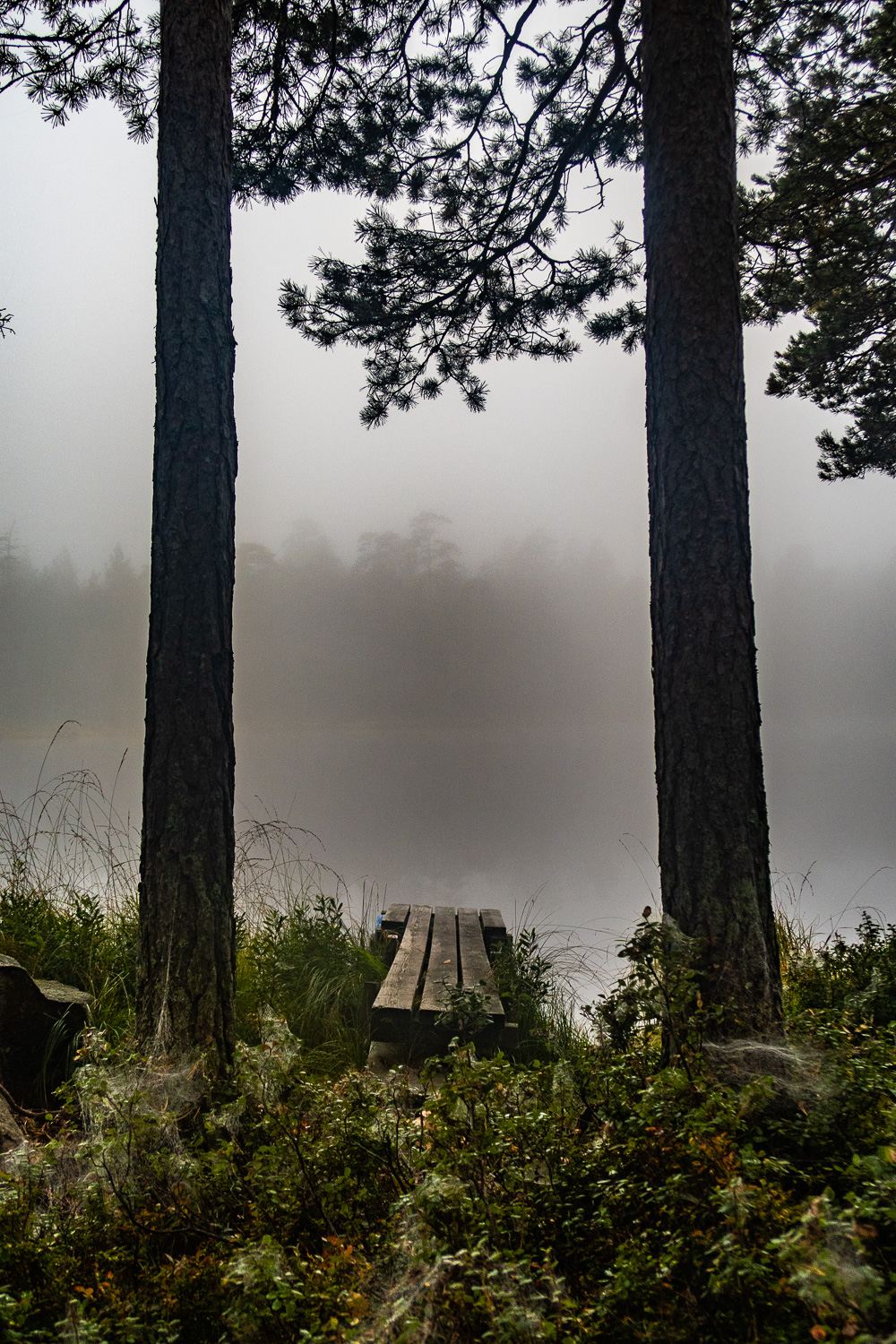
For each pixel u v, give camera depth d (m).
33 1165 2.29
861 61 6.72
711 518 3.32
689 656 3.29
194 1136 2.63
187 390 3.41
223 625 3.39
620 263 7.13
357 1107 2.47
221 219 3.57
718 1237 1.81
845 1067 2.55
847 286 7.77
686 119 3.47
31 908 5.18
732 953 3.06
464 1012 3.68
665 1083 2.44
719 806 3.17
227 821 3.32
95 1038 2.58
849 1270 1.48
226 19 3.67
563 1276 1.83
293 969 5.00
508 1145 2.25
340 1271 1.84
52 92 5.71
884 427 8.41
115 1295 1.89
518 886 9.61
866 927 4.98
